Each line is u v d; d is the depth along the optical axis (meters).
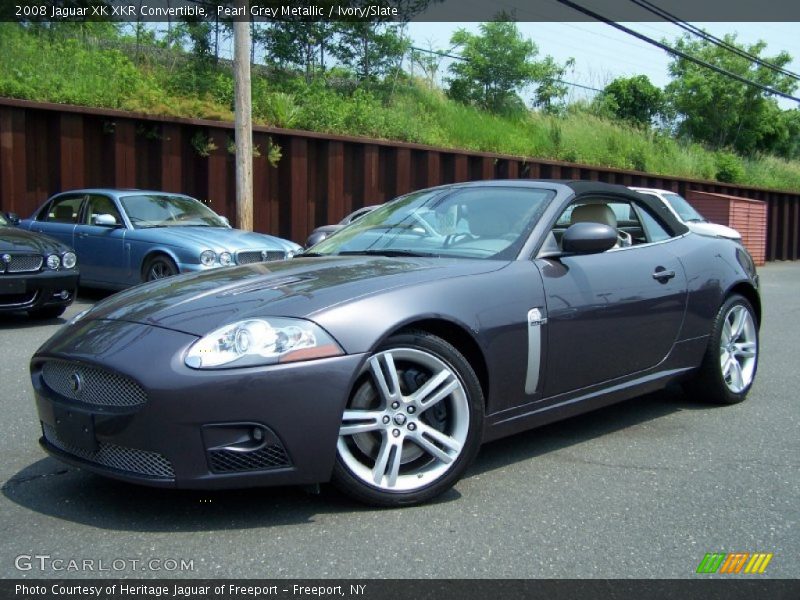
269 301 3.20
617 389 4.27
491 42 23.86
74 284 8.18
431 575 2.72
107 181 13.02
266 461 2.99
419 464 3.37
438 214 4.39
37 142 12.30
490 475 3.76
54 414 3.23
